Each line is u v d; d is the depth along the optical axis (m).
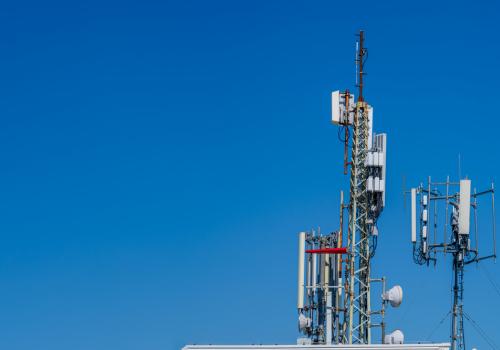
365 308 79.62
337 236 86.25
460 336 75.81
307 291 88.38
